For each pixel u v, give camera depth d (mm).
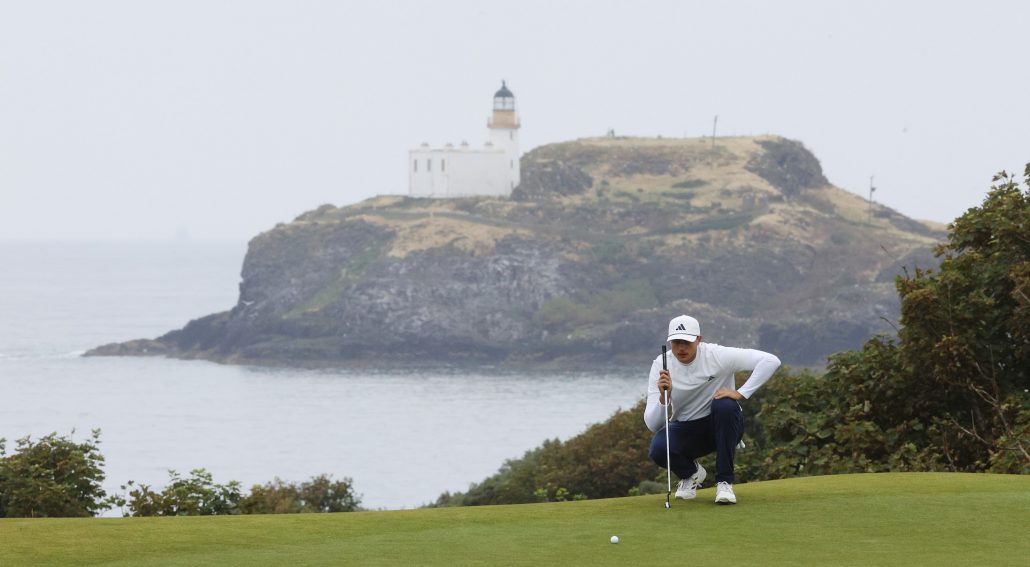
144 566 14750
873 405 36656
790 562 14344
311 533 16906
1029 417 32156
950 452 33875
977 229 39219
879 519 17031
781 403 38344
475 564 14602
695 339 18141
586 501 19891
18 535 16750
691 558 14688
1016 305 36688
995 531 16094
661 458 18891
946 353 34344
